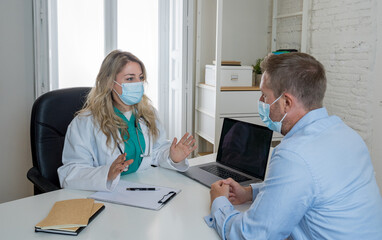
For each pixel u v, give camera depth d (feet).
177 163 5.79
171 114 12.01
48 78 9.64
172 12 11.35
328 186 3.18
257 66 11.33
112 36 10.76
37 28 9.33
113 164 4.94
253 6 12.09
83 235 3.67
